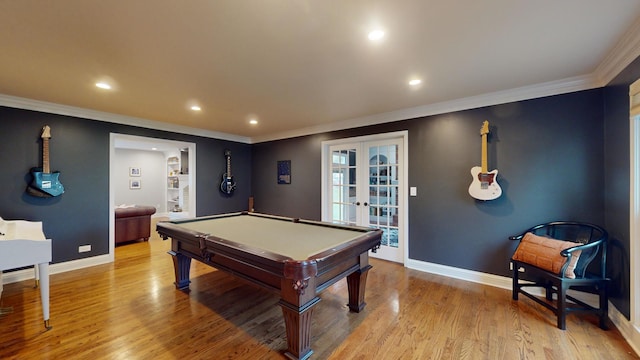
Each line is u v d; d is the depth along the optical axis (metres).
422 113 3.54
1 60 2.14
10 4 1.44
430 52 2.05
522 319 2.32
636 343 1.89
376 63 2.23
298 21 1.64
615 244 2.25
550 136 2.72
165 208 8.81
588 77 2.48
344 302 2.65
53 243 3.46
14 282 3.11
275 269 1.75
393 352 1.89
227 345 1.97
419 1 1.45
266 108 3.60
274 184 5.52
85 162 3.72
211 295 2.80
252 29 1.73
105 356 1.83
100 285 3.04
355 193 4.40
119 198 7.97
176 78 2.54
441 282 3.16
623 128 2.13
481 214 3.13
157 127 4.46
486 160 3.02
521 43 1.92
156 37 1.82
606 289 2.15
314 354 1.87
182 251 2.87
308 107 3.54
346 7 1.50
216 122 4.45
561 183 2.68
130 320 2.30
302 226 2.98
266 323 2.27
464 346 1.96
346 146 4.50
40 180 3.29
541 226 2.71
